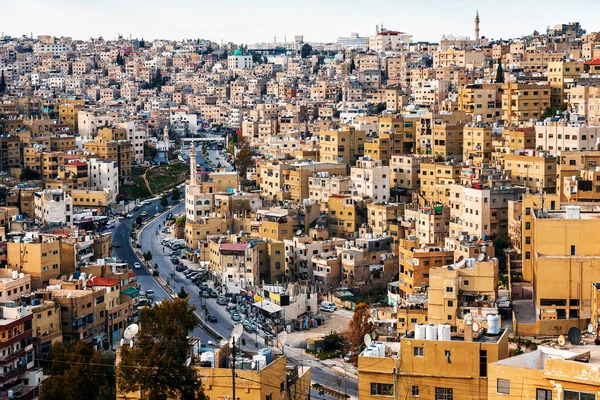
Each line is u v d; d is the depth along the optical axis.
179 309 196.00
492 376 136.38
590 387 125.31
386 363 153.88
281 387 177.62
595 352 139.00
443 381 151.62
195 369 172.50
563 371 126.75
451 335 161.00
